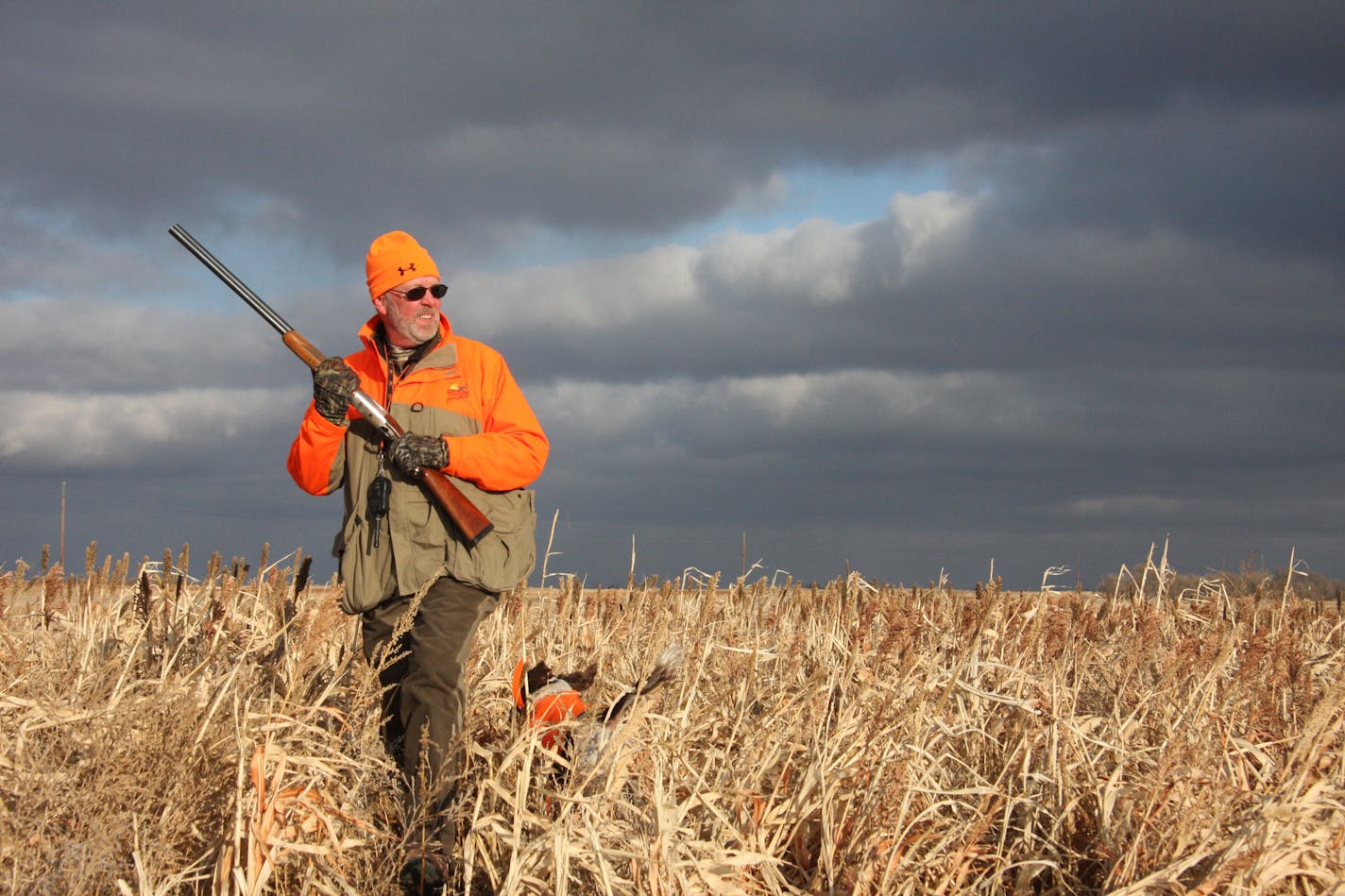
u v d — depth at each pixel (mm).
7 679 4676
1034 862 3785
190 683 4309
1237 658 6270
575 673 4777
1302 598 8406
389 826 3979
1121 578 7738
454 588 4188
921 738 4508
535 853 3596
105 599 6074
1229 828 3861
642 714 4051
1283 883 3670
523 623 5633
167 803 3400
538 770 4020
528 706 4270
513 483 4340
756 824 4008
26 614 6109
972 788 4195
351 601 4344
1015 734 4688
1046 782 4426
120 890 3107
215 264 4594
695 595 7328
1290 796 3859
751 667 4988
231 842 3285
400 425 4355
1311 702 5012
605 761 4016
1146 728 5031
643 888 3516
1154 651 5898
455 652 4117
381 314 4484
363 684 4191
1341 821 3906
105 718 3795
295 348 4559
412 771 3990
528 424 4445
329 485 4570
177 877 3221
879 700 4688
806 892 3809
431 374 4441
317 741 4266
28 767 3537
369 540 4293
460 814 3846
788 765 4355
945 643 5906
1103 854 3898
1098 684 5922
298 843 3516
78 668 4750
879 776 4070
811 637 6250
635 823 3914
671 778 4129
